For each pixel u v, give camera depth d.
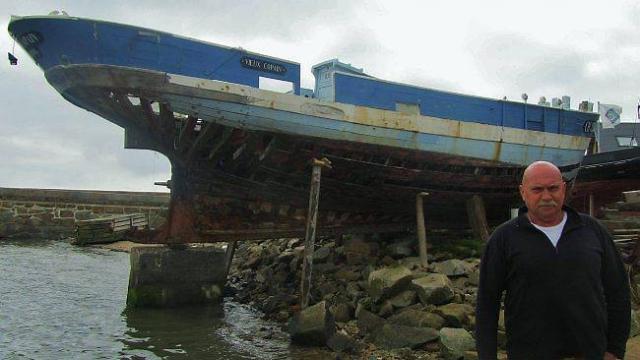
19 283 14.35
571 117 13.94
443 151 11.65
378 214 12.41
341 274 11.45
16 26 8.71
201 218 11.12
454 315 7.88
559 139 13.59
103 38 8.76
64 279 15.40
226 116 9.65
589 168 15.30
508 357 2.87
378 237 13.55
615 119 19.53
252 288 13.53
